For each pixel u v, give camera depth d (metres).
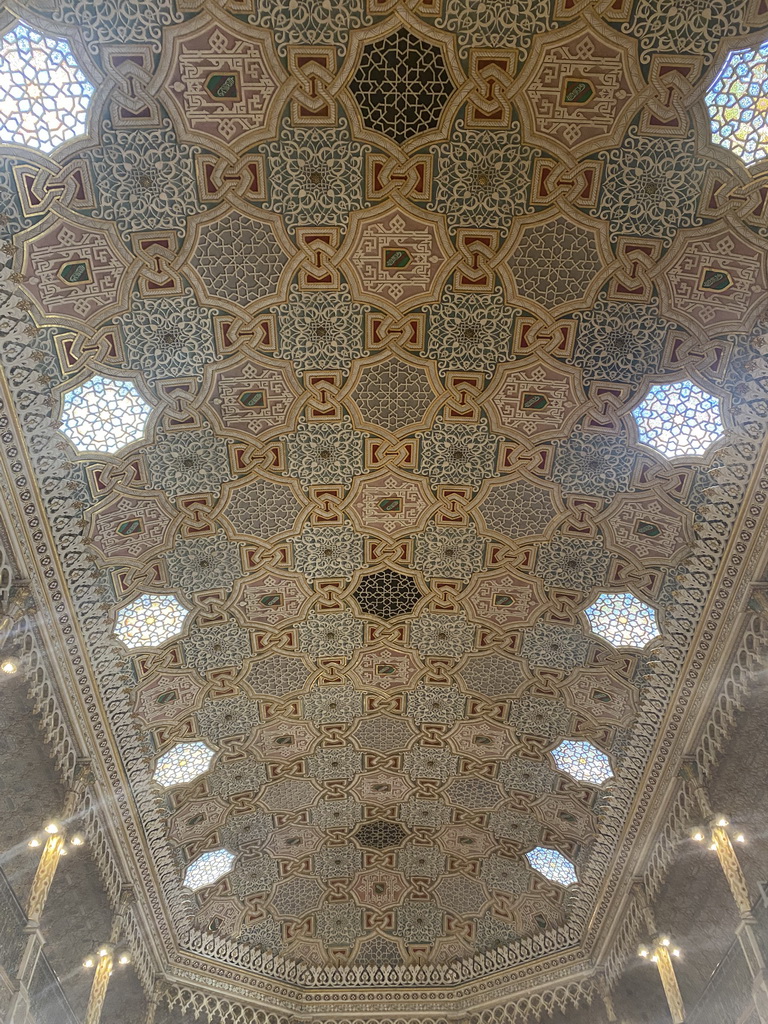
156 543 7.91
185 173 5.90
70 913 8.71
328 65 5.52
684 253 6.21
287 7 5.25
